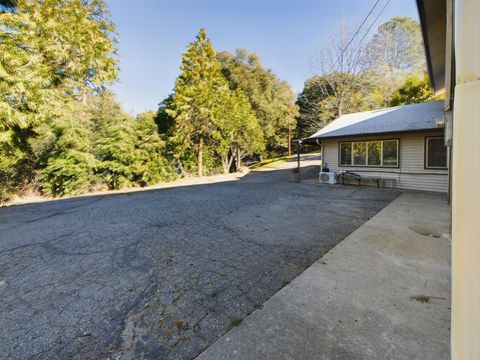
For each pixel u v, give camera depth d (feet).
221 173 55.36
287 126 78.07
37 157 35.58
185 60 47.52
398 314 6.19
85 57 35.19
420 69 64.59
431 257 9.50
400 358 4.87
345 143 32.53
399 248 10.47
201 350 5.32
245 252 10.69
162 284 8.25
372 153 30.07
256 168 61.26
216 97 46.65
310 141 35.86
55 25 30.68
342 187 29.89
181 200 24.44
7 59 23.20
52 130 33.73
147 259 10.32
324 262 9.39
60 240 13.14
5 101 23.75
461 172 2.06
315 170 48.08
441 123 19.26
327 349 5.15
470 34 2.05
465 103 2.05
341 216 16.28
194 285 8.12
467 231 2.02
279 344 5.35
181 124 44.93
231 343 5.47
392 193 24.59
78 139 36.35
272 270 8.93
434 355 4.91
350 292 7.27
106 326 6.25
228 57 71.72
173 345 5.51
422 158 26.35
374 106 60.03
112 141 39.99
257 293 7.48
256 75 73.97
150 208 21.03
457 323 2.06
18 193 34.01
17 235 14.34
